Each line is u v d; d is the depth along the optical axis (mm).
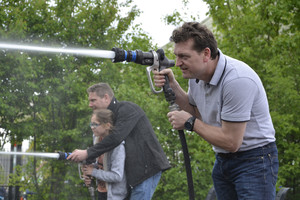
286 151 7051
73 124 7277
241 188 2402
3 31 6727
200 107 2523
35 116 7266
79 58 7445
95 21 7523
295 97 7117
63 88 6914
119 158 3221
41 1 7148
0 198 7215
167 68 2553
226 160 2488
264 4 8172
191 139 6922
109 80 7422
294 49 7816
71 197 6945
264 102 2344
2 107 6652
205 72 2289
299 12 7727
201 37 2189
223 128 2271
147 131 3305
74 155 3236
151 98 7344
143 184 3217
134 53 2334
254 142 2357
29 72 6695
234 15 8586
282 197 4203
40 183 7156
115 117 3352
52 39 7238
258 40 7918
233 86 2215
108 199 3285
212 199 4590
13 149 7199
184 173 6391
